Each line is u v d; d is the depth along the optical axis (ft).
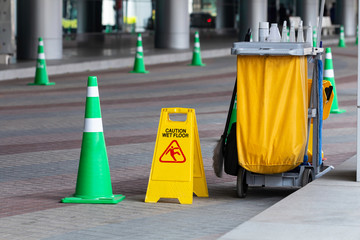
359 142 34.12
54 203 33.17
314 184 33.88
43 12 108.17
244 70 33.09
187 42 139.64
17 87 82.38
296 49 32.27
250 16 162.61
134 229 28.55
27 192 35.45
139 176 39.34
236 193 34.88
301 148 32.99
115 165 42.06
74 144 48.96
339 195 31.71
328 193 32.09
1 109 65.31
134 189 36.27
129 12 156.97
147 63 116.57
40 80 84.79
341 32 167.02
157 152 33.60
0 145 48.34
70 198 33.22
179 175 33.32
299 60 32.68
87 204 33.04
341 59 126.11
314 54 34.12
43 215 30.91
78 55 117.60
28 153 45.70
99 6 148.66
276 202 33.73
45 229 28.60
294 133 32.83
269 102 32.89
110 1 151.74
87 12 145.89
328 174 36.24
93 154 33.40
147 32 161.58
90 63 104.17
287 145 32.83
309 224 27.27
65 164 42.52
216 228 28.71
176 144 33.42
